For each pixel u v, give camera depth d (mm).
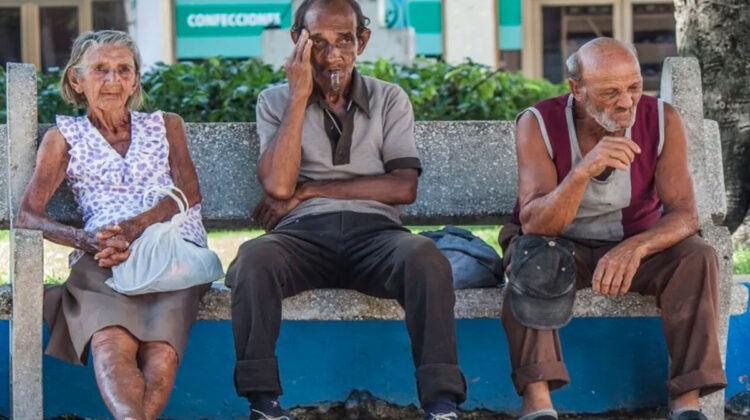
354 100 9156
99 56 8867
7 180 9320
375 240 8562
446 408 7809
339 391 9336
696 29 14102
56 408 9141
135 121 9062
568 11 34156
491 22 33438
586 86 8422
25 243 8297
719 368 8188
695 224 8500
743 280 9484
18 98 9133
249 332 7957
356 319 8641
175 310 8156
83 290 8258
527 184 8625
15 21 35531
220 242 15203
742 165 13953
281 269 8195
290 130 8883
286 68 8930
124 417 7621
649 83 34562
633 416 9391
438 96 15422
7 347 9070
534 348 8156
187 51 33438
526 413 8164
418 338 7984
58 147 8898
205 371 9250
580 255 8680
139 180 8898
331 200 8922
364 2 22000
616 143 8086
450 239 9070
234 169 9789
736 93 13938
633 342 9398
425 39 33312
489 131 9969
